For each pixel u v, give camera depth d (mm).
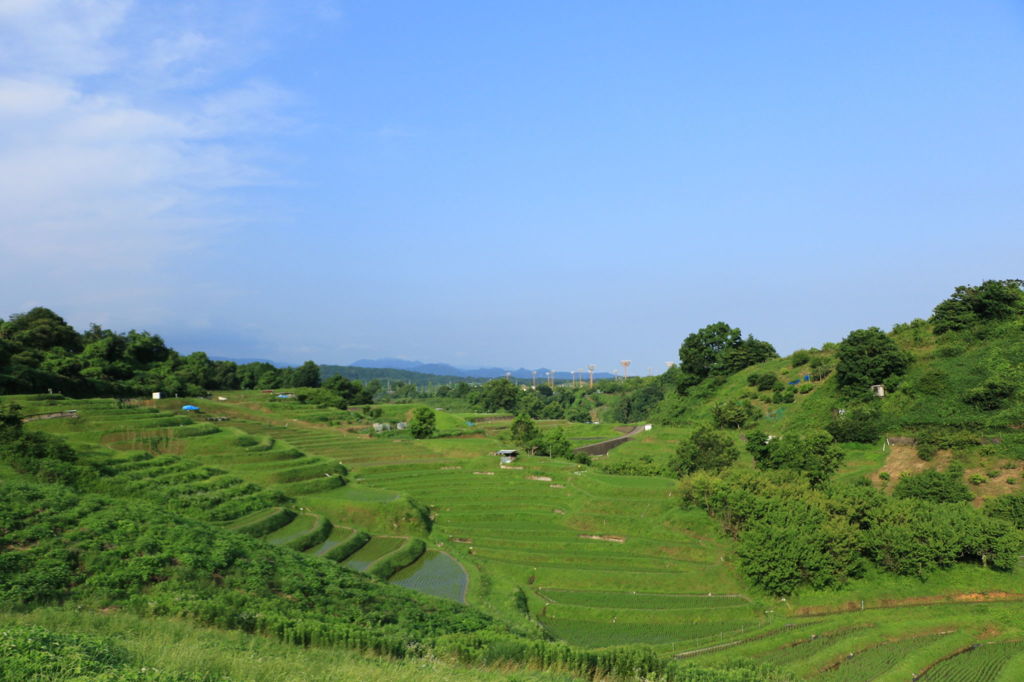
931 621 68188
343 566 71188
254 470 115812
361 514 101812
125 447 117125
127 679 22781
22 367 148125
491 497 116938
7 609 40469
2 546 50531
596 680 42531
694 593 79062
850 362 136000
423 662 36500
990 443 105188
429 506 113562
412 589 72562
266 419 188875
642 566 85500
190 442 124438
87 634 32469
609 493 110875
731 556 85250
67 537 53375
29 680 22062
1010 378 114500
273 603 49938
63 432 116562
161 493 89000
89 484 85062
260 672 27172
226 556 57438
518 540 96250
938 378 122625
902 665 58844
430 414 179000
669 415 187500
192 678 24250
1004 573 77000
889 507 82062
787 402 150000
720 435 127438
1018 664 59000
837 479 108688
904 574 77625
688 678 45156
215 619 42812
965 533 77062
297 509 101500
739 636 67000
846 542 76812
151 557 52531
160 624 39000
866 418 122688
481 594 74125
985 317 137000
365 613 53656
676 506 102375
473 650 44500
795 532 77000
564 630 69375
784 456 109625
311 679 27688
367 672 30453
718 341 194875
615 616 72188
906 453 113562
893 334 155750
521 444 154375
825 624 69125
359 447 159250
